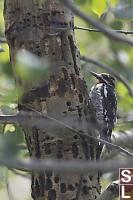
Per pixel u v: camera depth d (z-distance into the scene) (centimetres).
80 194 711
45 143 724
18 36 730
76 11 458
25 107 714
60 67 733
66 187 704
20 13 733
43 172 713
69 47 749
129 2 1091
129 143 977
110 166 426
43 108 714
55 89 723
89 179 727
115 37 486
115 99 1206
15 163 412
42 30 728
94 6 1089
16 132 916
